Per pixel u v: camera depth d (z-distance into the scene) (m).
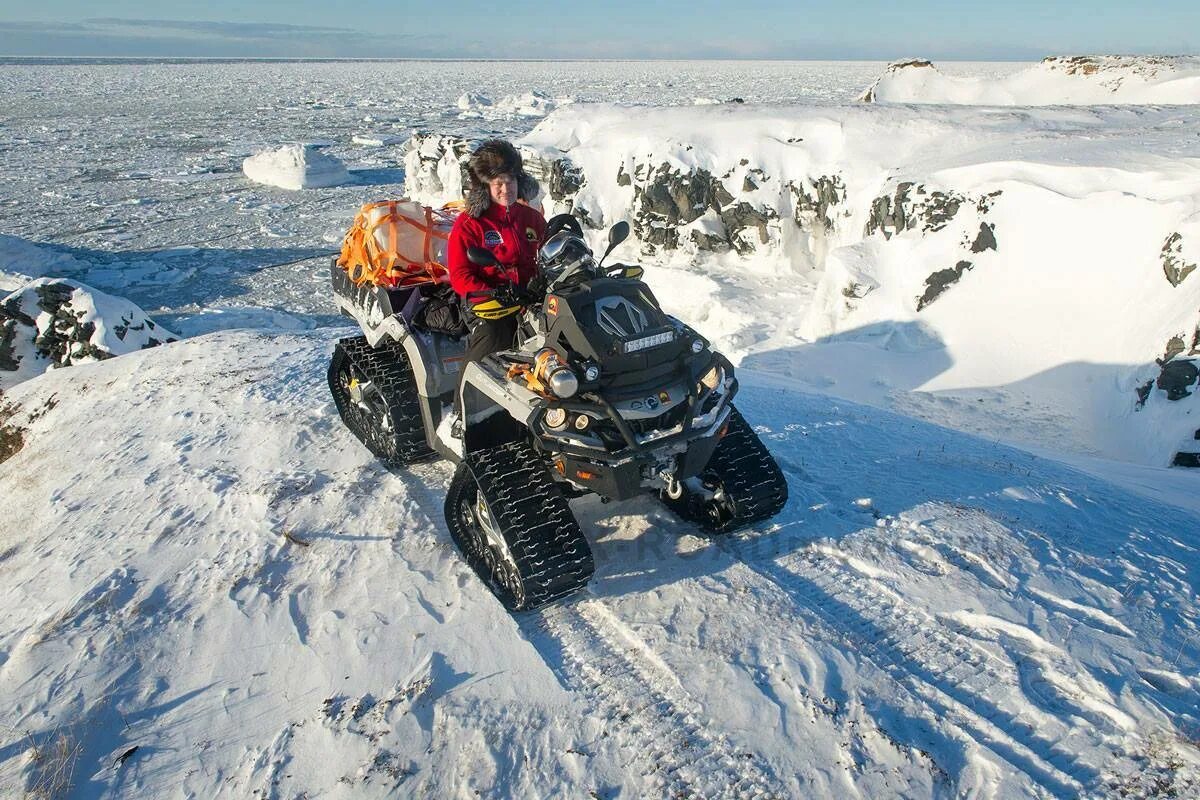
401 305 4.85
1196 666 3.08
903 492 4.59
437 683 3.21
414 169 31.27
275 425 6.23
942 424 10.05
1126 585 3.65
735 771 2.71
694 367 3.69
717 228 19.75
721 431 3.73
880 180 16.53
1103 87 27.31
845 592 3.69
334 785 2.77
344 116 92.44
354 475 5.16
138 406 7.40
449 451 4.41
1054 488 4.68
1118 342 10.21
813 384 11.71
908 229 13.67
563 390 3.36
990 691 3.01
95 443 6.75
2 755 3.08
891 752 2.74
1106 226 11.07
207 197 42.09
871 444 5.36
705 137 20.38
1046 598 3.55
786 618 3.49
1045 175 12.40
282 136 70.12
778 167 18.94
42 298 14.70
